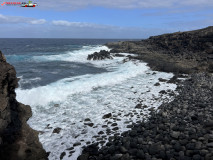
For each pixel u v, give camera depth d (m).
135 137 8.78
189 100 13.46
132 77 23.27
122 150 7.84
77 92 16.58
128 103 14.37
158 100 14.89
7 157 6.85
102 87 18.55
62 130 10.27
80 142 9.13
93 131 10.16
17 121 9.20
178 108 12.02
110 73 24.98
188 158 6.61
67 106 13.59
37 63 31.34
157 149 7.52
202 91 15.52
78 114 12.33
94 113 12.52
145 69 28.09
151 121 10.51
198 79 20.16
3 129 7.44
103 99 15.16
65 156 8.14
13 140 7.54
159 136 8.44
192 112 10.84
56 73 24.05
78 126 10.73
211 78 19.95
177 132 8.28
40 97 14.59
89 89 17.66
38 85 17.86
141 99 15.23
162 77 23.23
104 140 9.17
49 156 8.16
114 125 10.70
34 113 12.27
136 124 10.48
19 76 21.30
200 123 9.25
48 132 10.05
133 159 7.30
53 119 11.55
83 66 30.72
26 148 7.49
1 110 7.81
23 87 16.91
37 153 7.67
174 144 7.70
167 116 10.88
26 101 13.84
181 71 25.59
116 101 14.77
